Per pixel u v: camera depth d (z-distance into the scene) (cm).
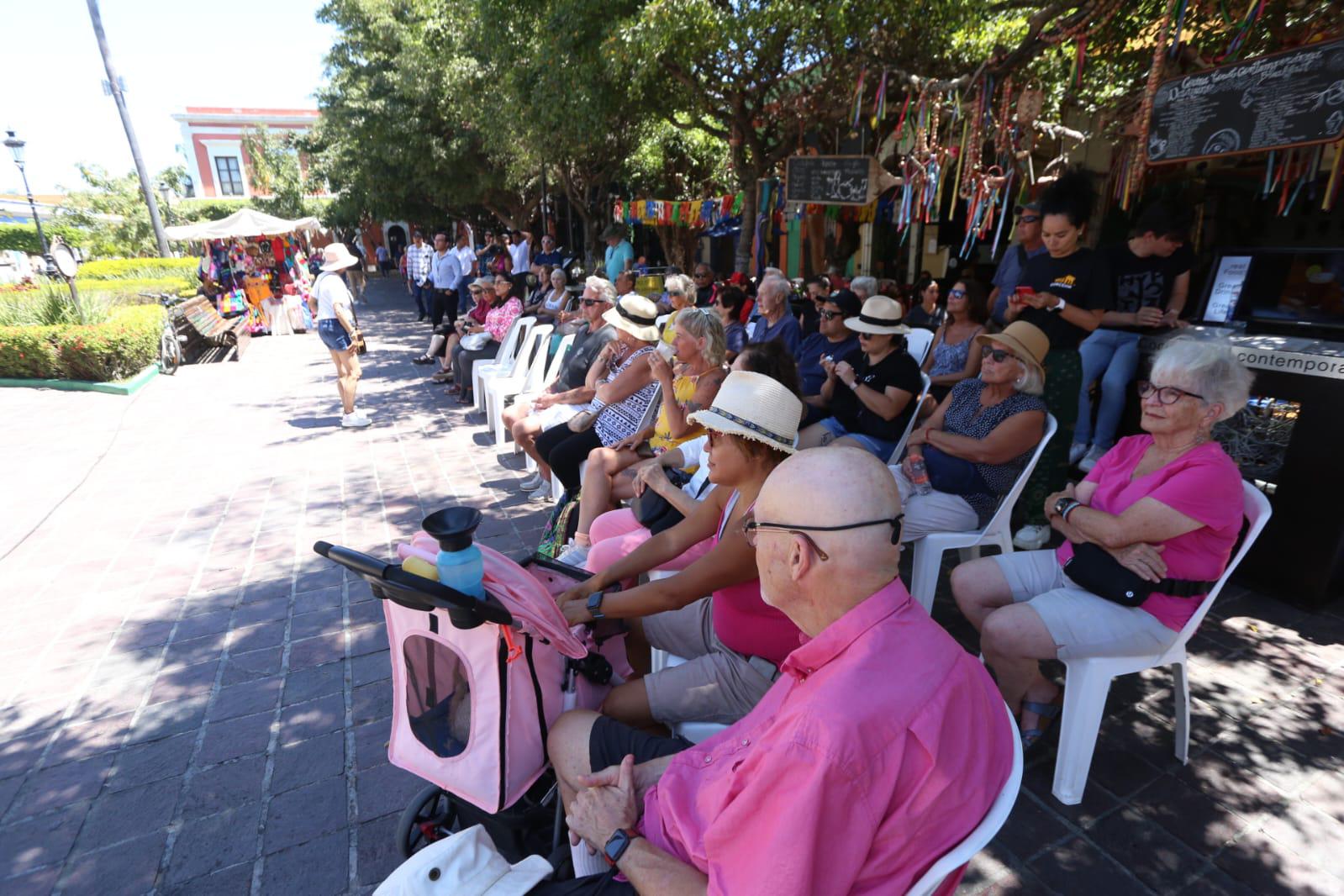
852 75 711
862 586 126
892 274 1035
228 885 229
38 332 966
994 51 549
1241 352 358
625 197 1983
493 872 164
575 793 187
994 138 582
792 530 128
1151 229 425
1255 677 303
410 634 188
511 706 185
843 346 452
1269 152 436
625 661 245
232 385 991
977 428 326
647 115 1008
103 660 354
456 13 1138
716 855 124
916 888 115
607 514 336
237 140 4056
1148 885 213
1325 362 326
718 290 877
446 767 191
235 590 418
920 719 113
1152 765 258
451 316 1237
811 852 108
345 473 607
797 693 134
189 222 3338
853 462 128
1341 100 344
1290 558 352
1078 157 749
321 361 1179
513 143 1457
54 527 514
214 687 331
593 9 761
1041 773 255
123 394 948
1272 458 407
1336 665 309
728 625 209
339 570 439
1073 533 249
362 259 2486
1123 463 254
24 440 737
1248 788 246
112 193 3067
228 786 271
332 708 314
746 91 846
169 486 592
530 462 565
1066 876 217
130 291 1455
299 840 246
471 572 171
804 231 1173
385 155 1994
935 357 487
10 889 231
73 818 258
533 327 666
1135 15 546
